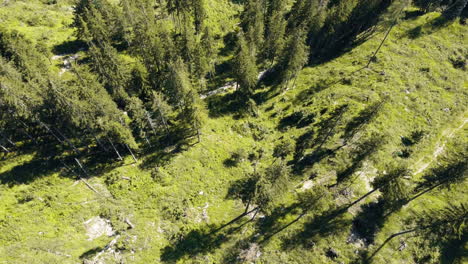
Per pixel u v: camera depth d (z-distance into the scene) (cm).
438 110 5259
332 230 3594
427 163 4441
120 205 3741
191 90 3966
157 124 4644
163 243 3475
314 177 4269
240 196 4106
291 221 3738
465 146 4662
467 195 4016
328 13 6084
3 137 4172
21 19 6250
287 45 5162
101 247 3284
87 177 3997
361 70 5938
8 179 3781
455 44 6650
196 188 4106
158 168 4206
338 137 4638
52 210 3503
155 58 5094
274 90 5850
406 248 3453
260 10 6412
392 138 4612
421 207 3834
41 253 3078
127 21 5766
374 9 6147
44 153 4166
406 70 5931
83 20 5166
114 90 4600
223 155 4603
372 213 3753
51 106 3728
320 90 5669
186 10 6341
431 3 6981
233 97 5606
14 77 3900
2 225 3253
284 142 4884
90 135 4338
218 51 6594
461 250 3447
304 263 3338
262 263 3347
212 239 3575
